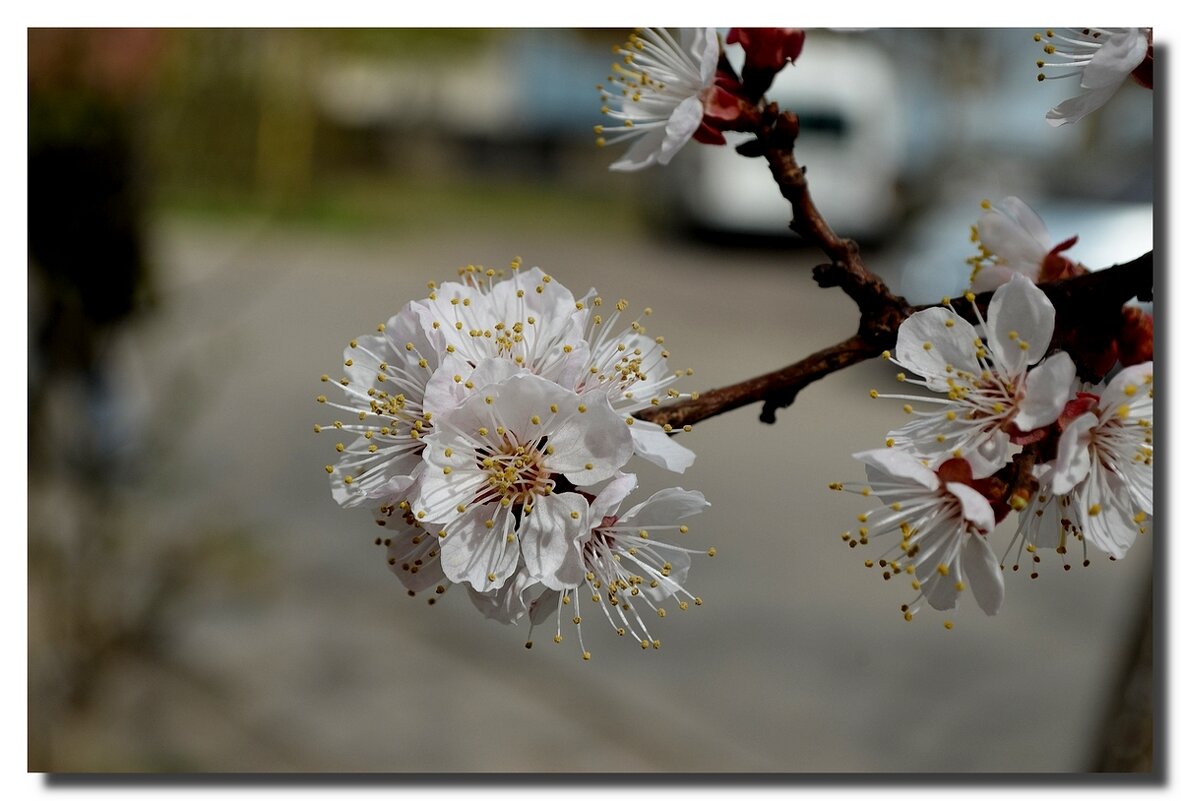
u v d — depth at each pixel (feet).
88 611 16.31
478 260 53.98
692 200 58.70
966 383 5.40
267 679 17.54
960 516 5.32
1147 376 5.20
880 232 53.78
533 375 5.28
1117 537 5.33
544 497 5.36
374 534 23.34
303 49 23.95
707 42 6.55
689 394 5.73
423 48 25.00
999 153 52.49
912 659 18.63
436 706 17.26
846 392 34.17
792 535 23.50
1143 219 30.81
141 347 21.02
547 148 90.02
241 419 28.91
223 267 37.52
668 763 15.75
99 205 16.48
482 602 5.47
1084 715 16.62
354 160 73.87
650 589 5.61
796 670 18.33
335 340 37.24
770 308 45.39
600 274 51.47
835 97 52.80
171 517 19.80
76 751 15.03
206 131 23.45
